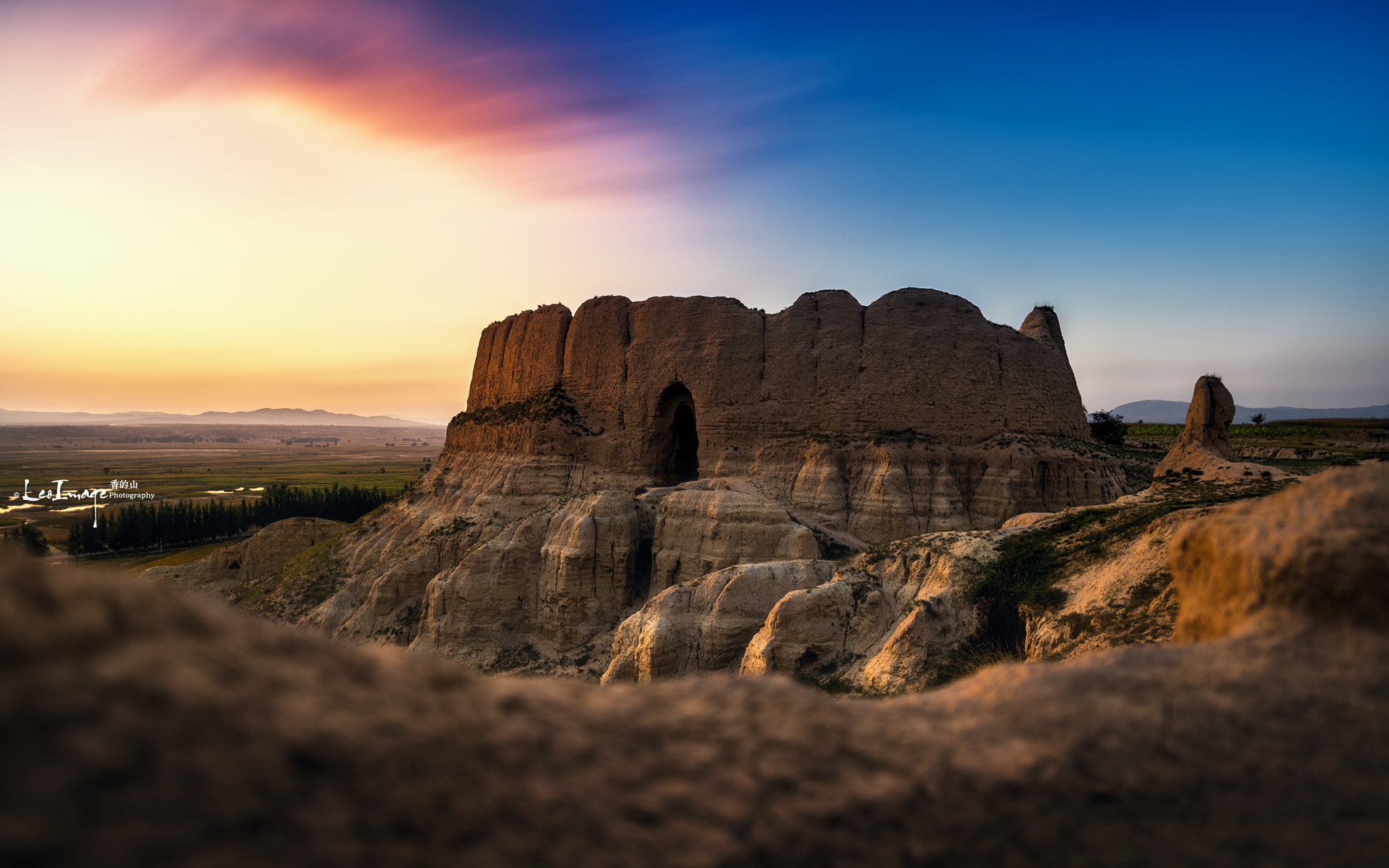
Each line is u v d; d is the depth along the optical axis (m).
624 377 72.56
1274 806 7.27
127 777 4.09
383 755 5.17
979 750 7.70
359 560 70.31
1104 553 34.16
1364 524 10.39
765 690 8.38
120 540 119.81
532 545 57.31
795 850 6.10
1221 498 36.28
